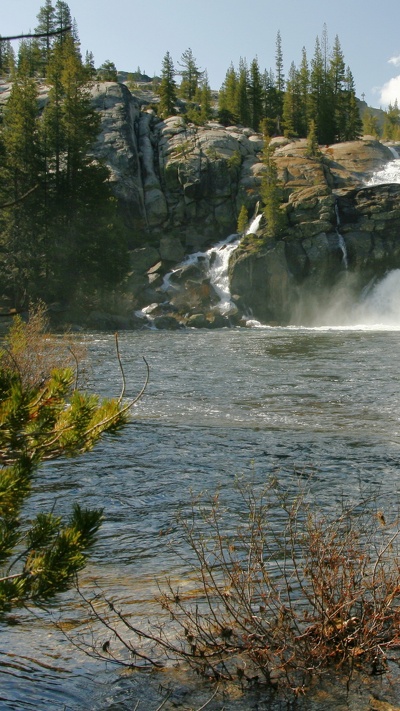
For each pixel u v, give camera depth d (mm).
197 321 51625
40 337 16359
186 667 4762
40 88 80500
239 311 55938
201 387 19312
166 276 58562
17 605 3732
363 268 56844
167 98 92188
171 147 71188
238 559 6477
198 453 11516
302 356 27844
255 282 56031
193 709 4293
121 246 52219
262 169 68500
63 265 51000
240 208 66250
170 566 6504
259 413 15445
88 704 4324
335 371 22734
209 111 98688
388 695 4414
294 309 56344
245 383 20125
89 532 3887
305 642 4754
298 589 5668
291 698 4410
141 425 13898
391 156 78688
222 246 62250
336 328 51000
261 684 4562
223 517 7992
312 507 8250
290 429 13586
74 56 78875
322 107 94062
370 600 5242
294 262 56969
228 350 30766
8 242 50969
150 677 4641
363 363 25031
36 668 4734
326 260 56500
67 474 10086
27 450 3998
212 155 68188
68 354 17750
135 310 54688
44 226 52344
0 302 52500
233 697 4418
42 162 53250
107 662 4820
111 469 10398
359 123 95812
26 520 7891
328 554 5254
